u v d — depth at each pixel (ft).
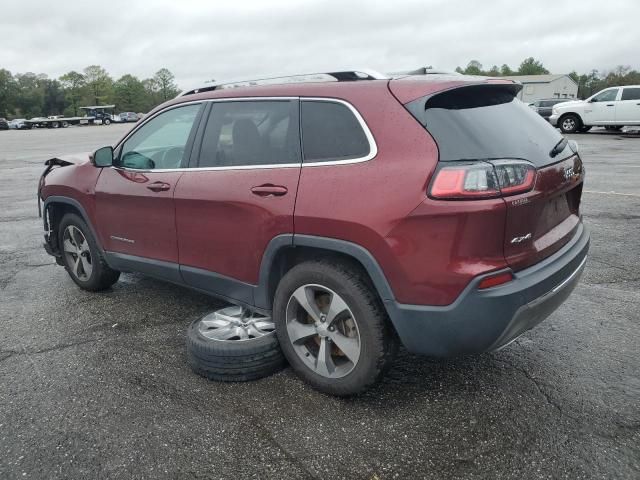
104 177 14.01
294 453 8.62
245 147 10.84
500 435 8.94
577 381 10.48
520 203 8.34
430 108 8.80
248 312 11.99
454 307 8.32
